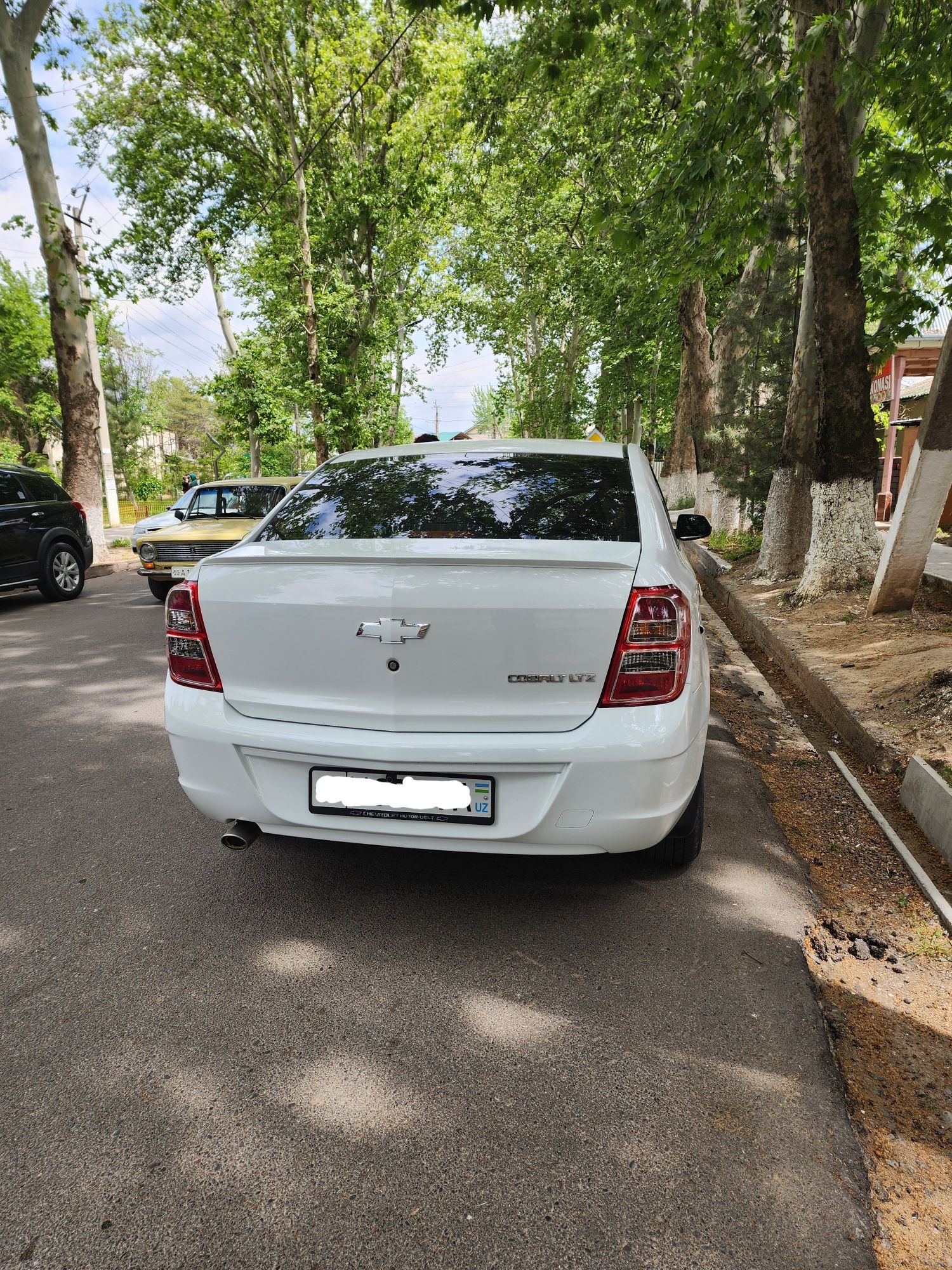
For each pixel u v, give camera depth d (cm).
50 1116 188
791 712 528
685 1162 173
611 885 292
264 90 1817
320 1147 178
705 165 635
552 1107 189
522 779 234
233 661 254
